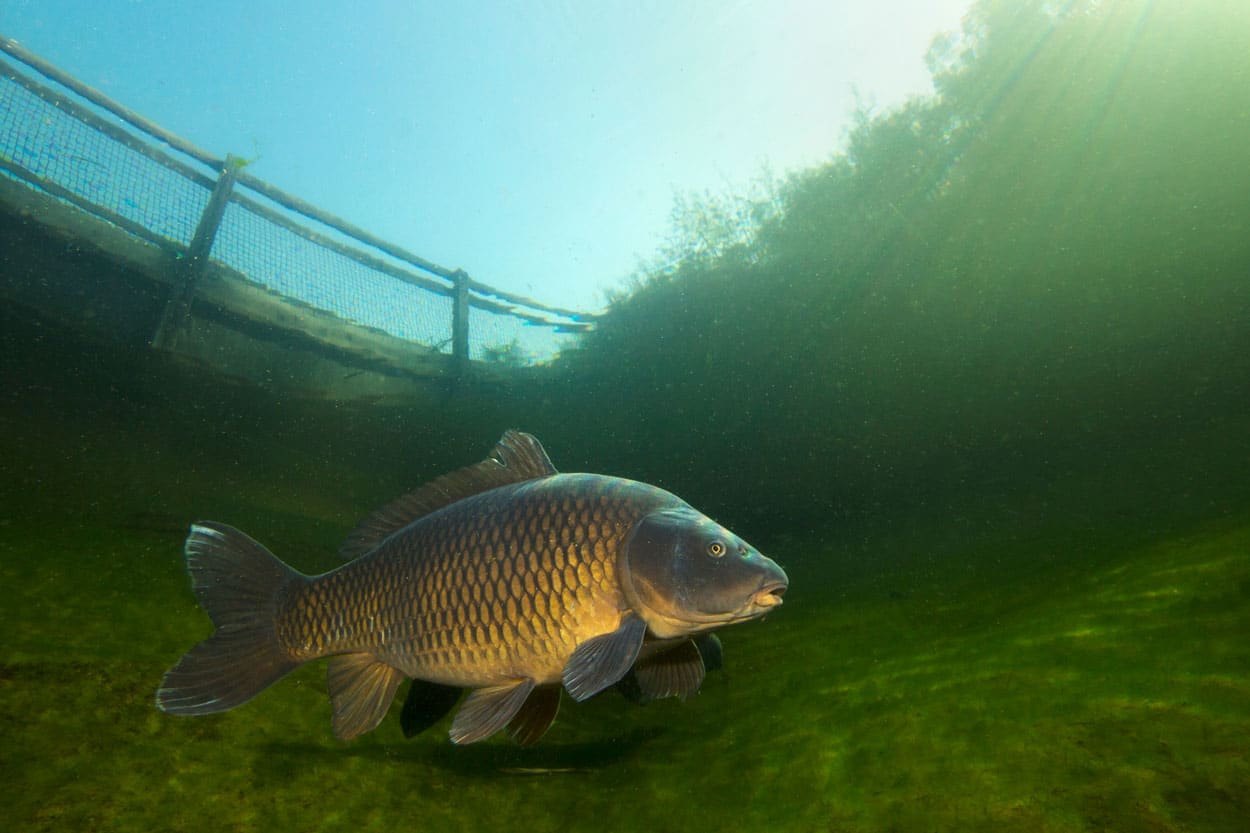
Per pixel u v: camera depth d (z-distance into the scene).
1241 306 13.24
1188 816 1.85
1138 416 14.49
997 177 14.12
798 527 17.84
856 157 15.14
